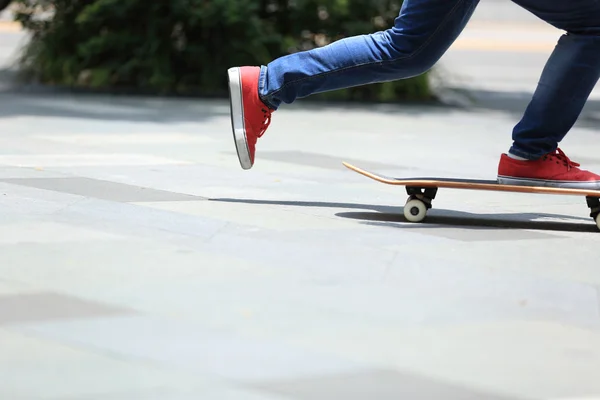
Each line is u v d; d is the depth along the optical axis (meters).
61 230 9.10
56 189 11.14
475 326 6.87
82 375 5.67
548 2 10.01
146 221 9.62
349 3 25.98
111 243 8.69
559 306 7.47
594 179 10.31
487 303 7.45
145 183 11.85
